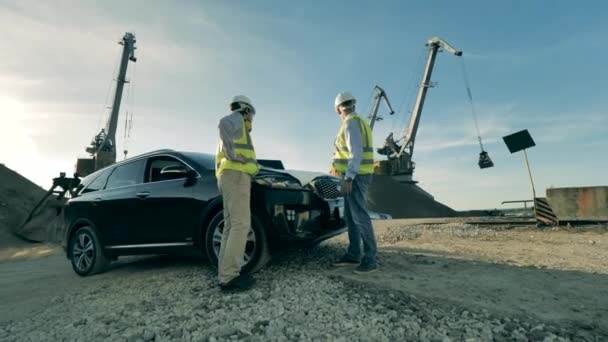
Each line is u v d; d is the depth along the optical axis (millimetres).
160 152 4852
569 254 4902
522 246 5648
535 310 2748
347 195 3803
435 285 3312
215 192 4008
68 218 5504
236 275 3371
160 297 3455
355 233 4012
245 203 3467
